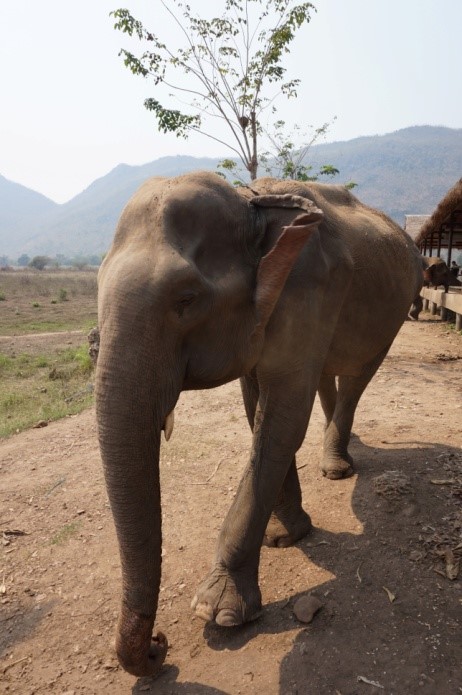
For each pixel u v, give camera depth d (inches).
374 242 147.2
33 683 112.3
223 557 121.1
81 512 178.1
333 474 181.0
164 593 134.3
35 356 612.7
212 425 247.3
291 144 510.9
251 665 108.8
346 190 168.1
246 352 103.4
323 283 116.6
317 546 146.1
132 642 90.0
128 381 84.4
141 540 88.2
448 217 652.1
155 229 91.5
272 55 430.0
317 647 111.0
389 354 412.2
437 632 111.6
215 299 94.7
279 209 105.1
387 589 126.0
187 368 97.5
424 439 211.3
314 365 120.6
